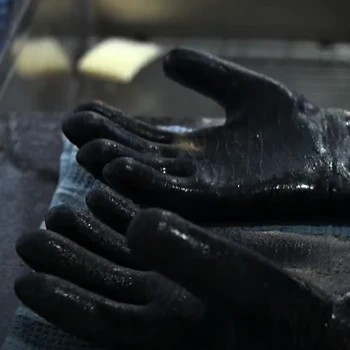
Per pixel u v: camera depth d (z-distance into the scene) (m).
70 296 0.85
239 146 1.01
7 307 0.95
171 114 1.50
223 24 1.64
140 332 0.85
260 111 1.02
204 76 1.02
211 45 1.64
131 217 0.93
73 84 1.56
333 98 1.53
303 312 0.80
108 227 0.92
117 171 0.93
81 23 1.67
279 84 1.03
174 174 0.98
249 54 1.61
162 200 0.95
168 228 0.78
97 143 0.96
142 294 0.88
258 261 0.80
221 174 0.99
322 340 0.81
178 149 1.01
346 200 0.98
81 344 0.90
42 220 1.04
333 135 1.01
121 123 1.02
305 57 1.60
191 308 0.86
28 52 1.41
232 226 0.98
